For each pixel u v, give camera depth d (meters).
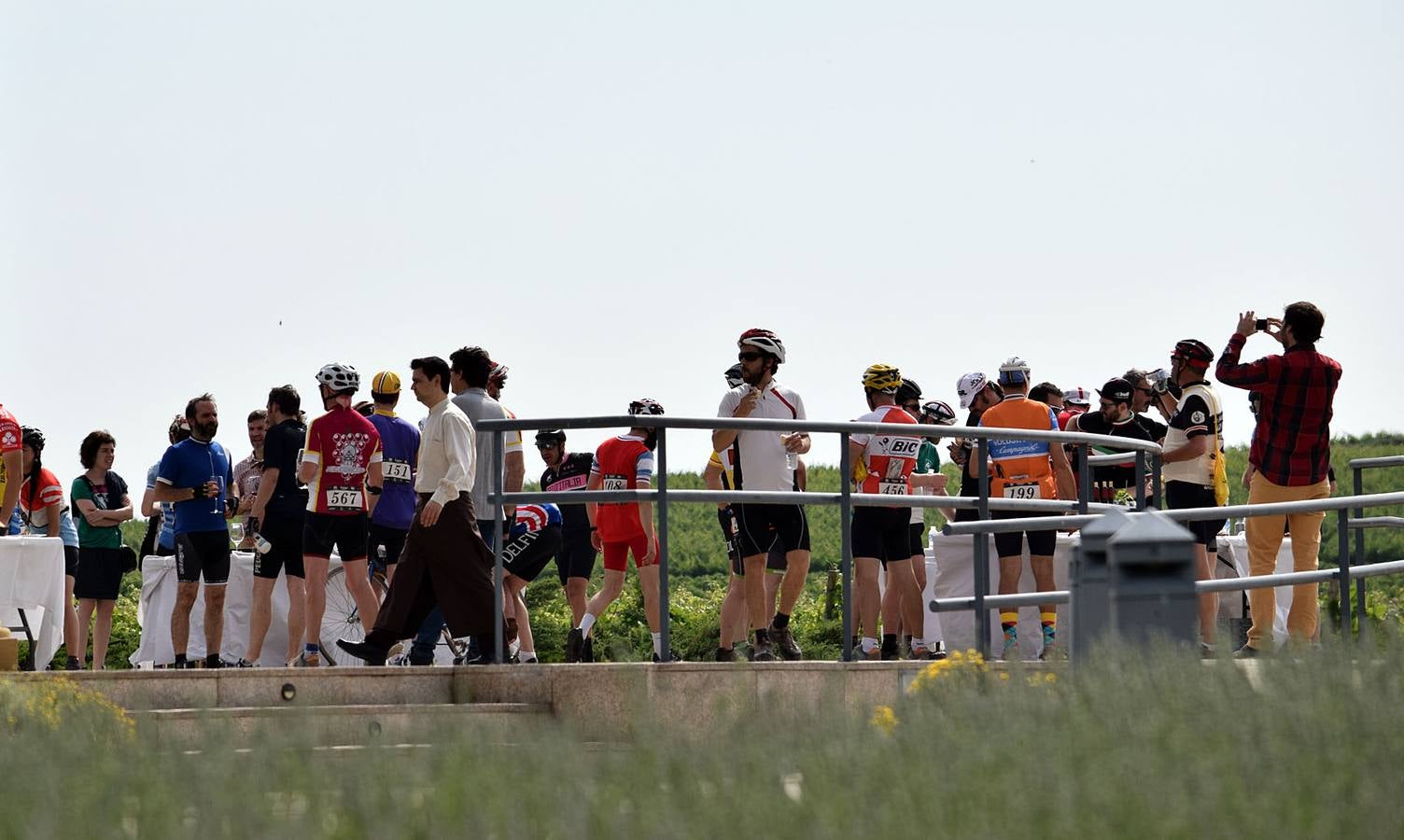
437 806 17.08
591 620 42.97
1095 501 50.72
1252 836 16.22
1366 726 21.33
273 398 45.09
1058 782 17.73
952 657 31.39
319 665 47.38
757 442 39.84
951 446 49.00
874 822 16.53
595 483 43.16
